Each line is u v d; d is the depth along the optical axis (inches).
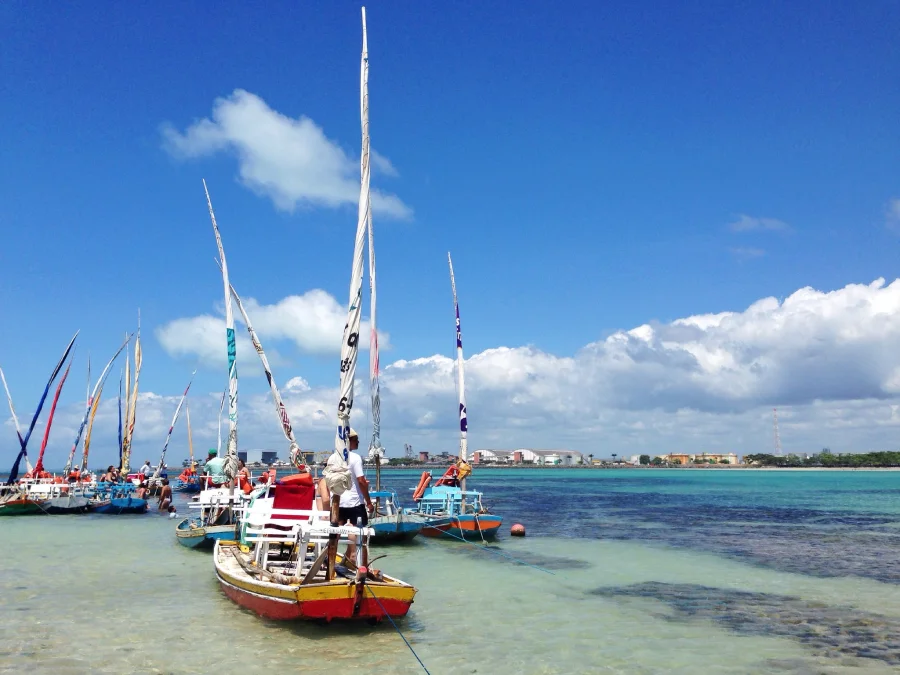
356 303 459.5
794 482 4616.1
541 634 491.2
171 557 811.4
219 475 1067.9
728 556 907.4
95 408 1632.6
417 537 1040.8
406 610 463.2
